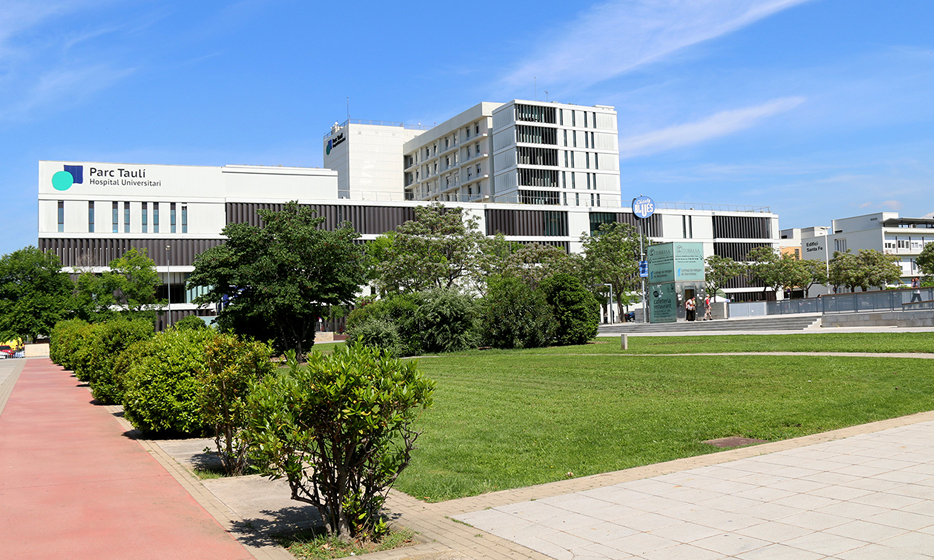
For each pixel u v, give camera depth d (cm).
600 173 10719
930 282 10000
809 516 608
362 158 12731
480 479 839
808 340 2712
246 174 8062
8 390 2438
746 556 518
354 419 581
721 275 9162
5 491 857
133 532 669
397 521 675
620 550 547
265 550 607
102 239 7525
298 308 3325
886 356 2002
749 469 801
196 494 834
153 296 6844
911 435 949
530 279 6612
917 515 596
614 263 7038
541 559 539
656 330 4366
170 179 7794
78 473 970
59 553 605
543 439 1084
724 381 1684
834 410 1193
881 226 12638
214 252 3569
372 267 6150
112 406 1883
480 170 10900
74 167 7481
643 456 923
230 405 938
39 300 5841
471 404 1541
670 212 10512
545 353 3066
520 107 10225
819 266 9925
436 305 3566
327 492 623
